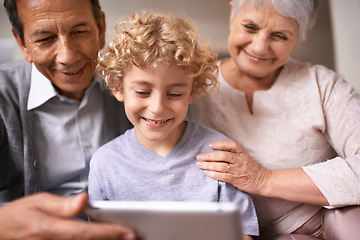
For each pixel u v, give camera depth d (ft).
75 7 3.31
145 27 3.19
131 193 3.35
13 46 6.20
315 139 3.74
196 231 2.00
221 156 3.31
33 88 3.84
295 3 3.34
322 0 6.41
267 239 3.85
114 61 3.16
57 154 3.97
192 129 3.50
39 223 2.07
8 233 2.12
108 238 2.04
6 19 6.14
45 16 3.25
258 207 3.73
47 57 3.42
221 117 3.91
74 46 3.41
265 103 3.84
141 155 3.38
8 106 3.68
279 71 4.08
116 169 3.39
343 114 3.66
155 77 2.94
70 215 2.14
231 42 3.79
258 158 3.73
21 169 3.71
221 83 4.04
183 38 3.19
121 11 6.31
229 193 3.34
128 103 3.12
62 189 4.09
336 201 3.32
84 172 4.11
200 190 3.31
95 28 3.59
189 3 6.36
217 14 6.38
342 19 6.44
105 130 4.08
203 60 3.23
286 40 3.57
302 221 3.70
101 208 2.09
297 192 3.36
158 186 3.31
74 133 4.03
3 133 3.62
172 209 1.99
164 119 3.09
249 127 3.82
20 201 2.27
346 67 6.49
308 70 3.98
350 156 3.50
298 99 3.84
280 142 3.71
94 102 4.12
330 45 6.48
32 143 3.73
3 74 3.88
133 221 2.06
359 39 6.42
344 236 3.29
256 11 3.43
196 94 3.46
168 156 3.34
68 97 3.95
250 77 4.02
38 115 3.89
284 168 3.72
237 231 1.97
